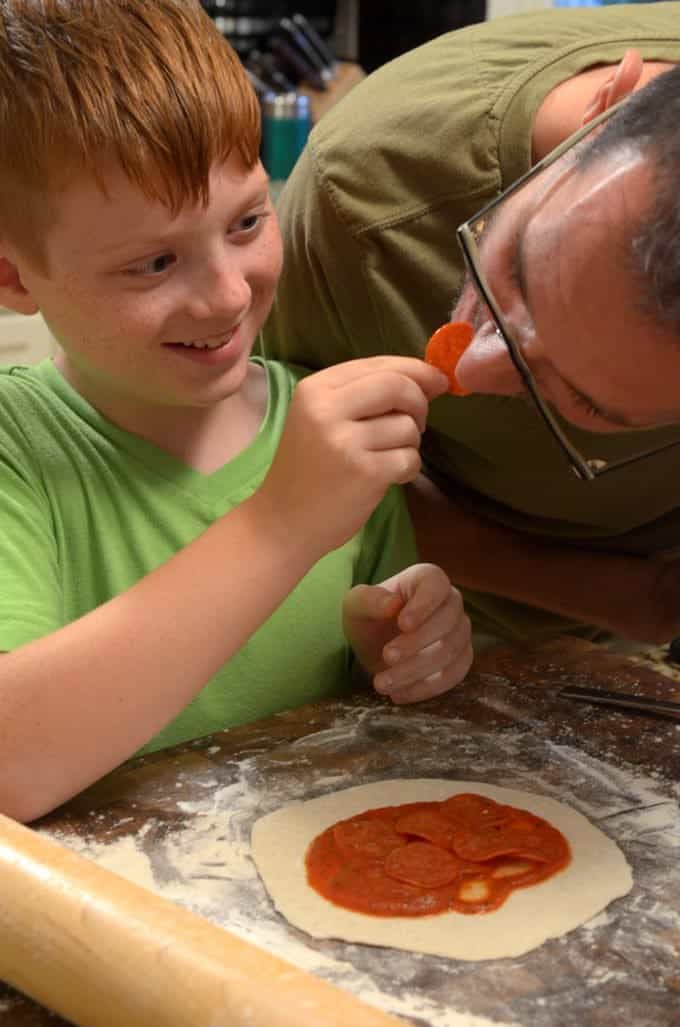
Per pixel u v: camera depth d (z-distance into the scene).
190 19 0.87
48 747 0.78
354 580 1.12
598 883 0.73
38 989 0.58
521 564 1.30
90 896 0.58
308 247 1.10
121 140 0.78
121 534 0.97
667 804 0.83
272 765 0.87
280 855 0.75
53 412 0.98
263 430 1.06
